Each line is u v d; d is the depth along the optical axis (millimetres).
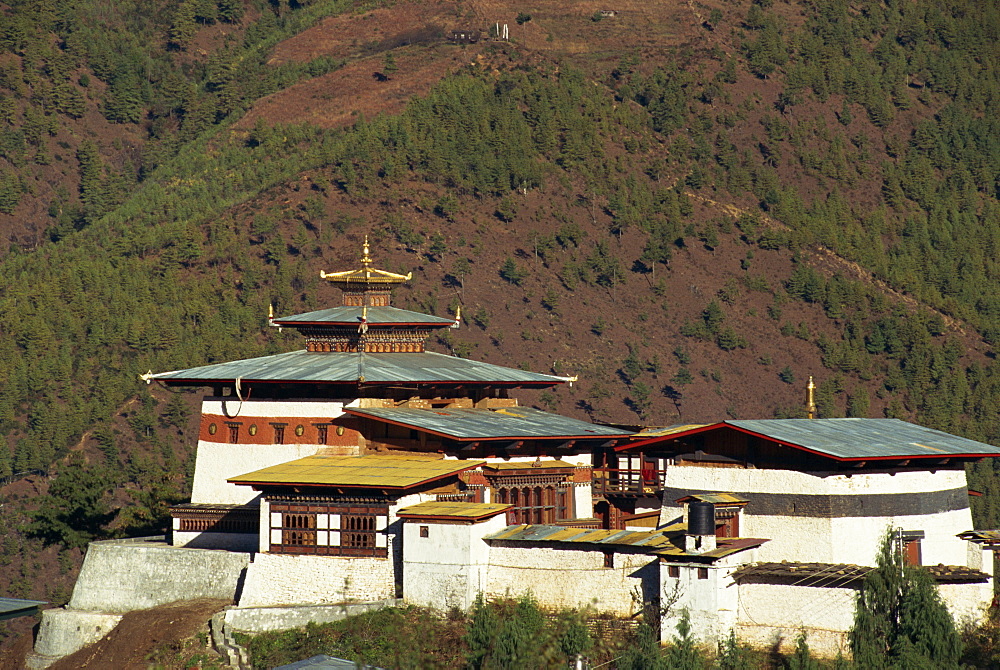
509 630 185500
